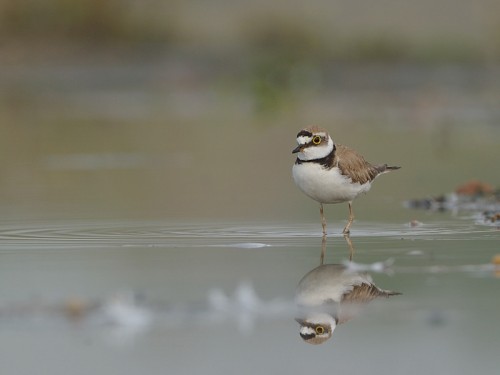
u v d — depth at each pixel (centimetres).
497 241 1140
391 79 3144
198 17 3603
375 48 3334
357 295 906
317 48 3381
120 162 1961
